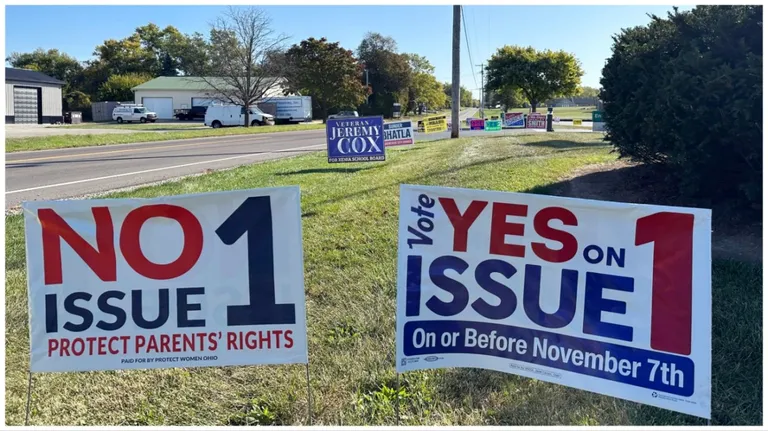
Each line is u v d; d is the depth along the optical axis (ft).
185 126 155.33
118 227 9.78
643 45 24.20
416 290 9.98
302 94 218.79
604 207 9.46
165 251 9.84
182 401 10.88
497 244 9.89
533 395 10.77
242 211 9.79
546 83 162.50
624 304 9.46
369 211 24.67
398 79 287.69
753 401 10.41
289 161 49.83
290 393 10.99
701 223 9.14
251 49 156.97
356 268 17.53
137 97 225.56
